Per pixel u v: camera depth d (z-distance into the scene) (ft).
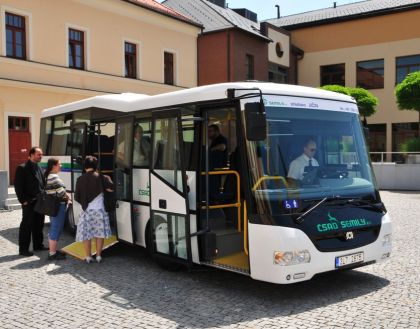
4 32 59.21
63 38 66.49
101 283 23.76
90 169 27.66
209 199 23.59
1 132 59.21
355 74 118.32
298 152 21.49
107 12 73.00
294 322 18.08
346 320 18.19
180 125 23.67
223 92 21.81
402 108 72.95
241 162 20.95
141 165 27.53
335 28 120.47
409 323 17.76
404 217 43.91
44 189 28.71
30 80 62.23
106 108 31.58
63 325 18.16
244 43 100.83
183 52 88.28
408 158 74.54
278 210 19.89
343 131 23.35
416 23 109.60
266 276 19.81
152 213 25.94
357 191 22.34
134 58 79.05
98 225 27.40
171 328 17.71
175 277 24.76
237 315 18.98
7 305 20.57
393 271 25.30
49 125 41.81
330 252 20.34
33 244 31.55
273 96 21.57
